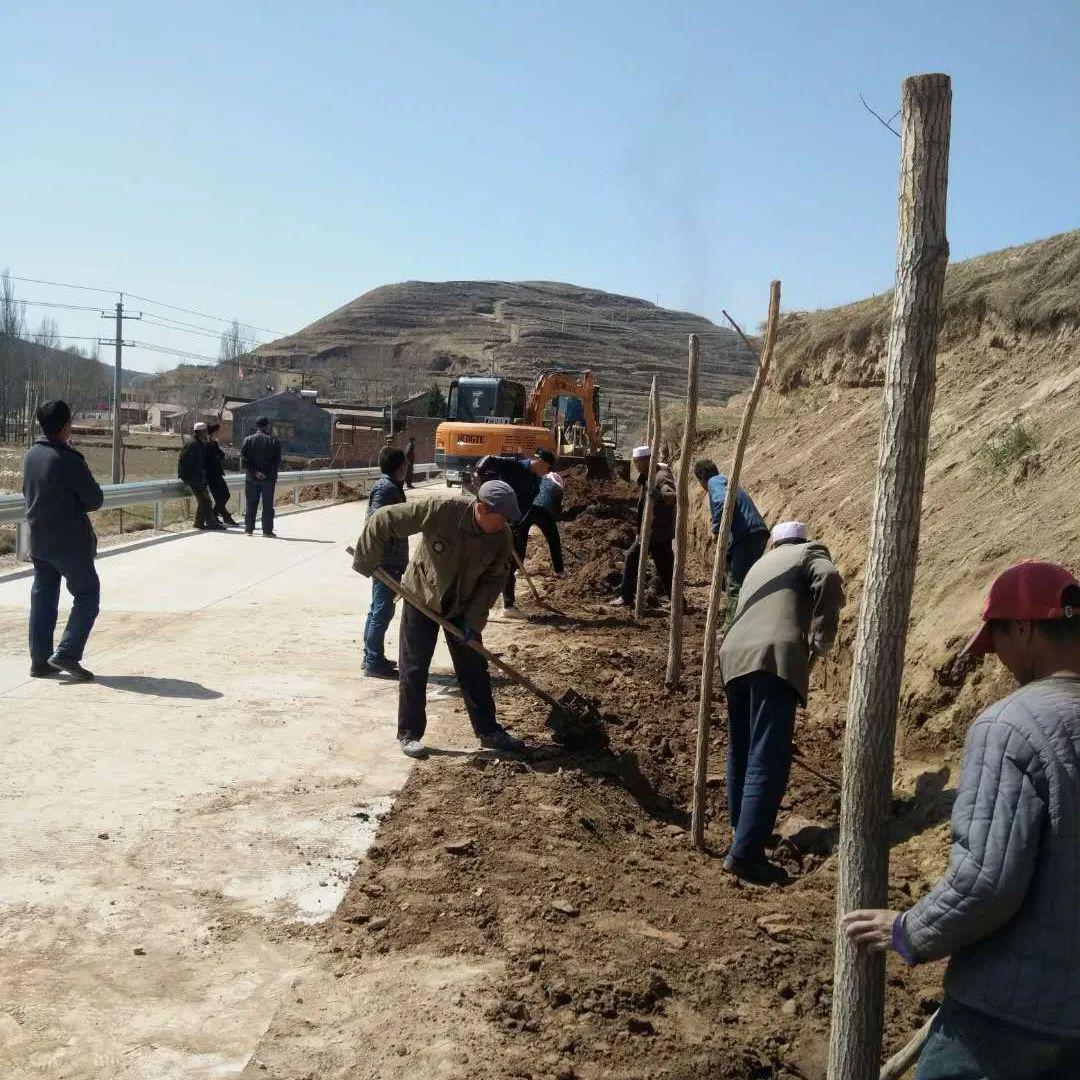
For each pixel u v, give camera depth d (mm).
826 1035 4047
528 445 25062
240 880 4980
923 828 5719
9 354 93250
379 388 151750
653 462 12539
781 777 5695
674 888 5238
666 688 8844
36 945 4305
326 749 6883
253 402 65062
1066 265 14641
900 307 3131
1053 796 2406
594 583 14133
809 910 5145
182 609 11305
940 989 4438
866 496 12219
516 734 7402
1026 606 2623
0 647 9062
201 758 6582
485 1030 3816
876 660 3180
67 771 6219
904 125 3107
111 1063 3582
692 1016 4062
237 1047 3705
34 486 7836
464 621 6828
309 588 12930
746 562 9102
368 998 4027
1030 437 9469
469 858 5289
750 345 6051
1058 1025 2436
